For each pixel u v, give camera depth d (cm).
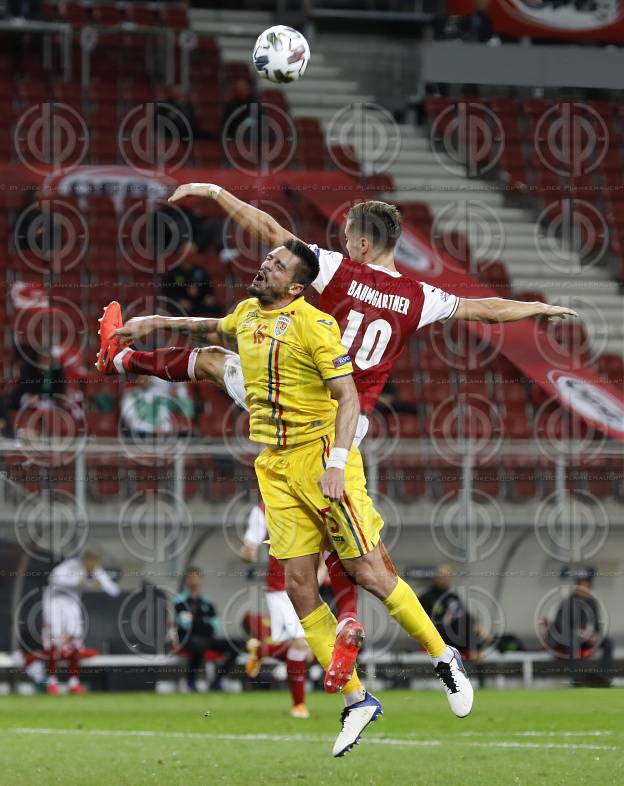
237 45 5578
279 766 1856
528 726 2527
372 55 5266
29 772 1784
